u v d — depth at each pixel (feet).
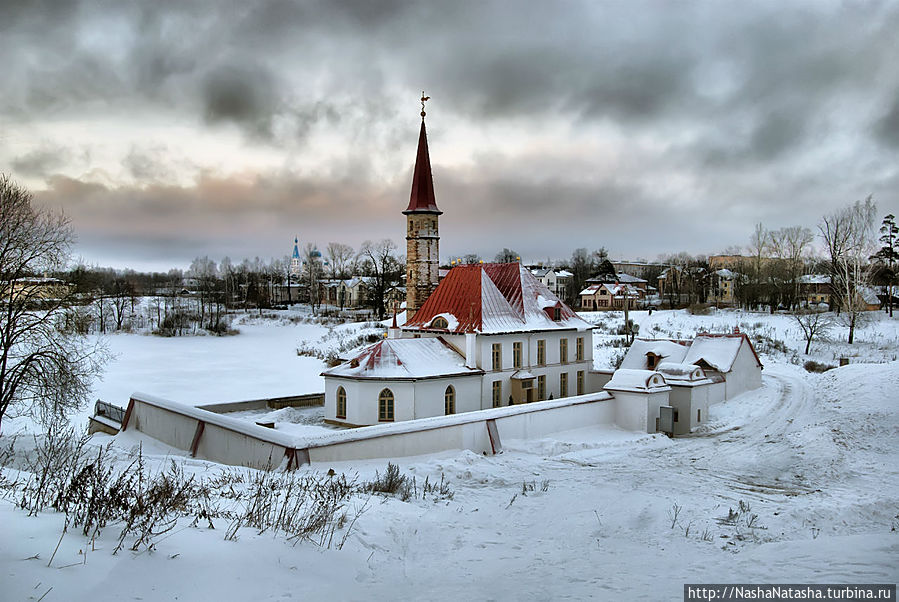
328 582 31.86
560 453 104.06
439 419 99.40
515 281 159.43
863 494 69.72
